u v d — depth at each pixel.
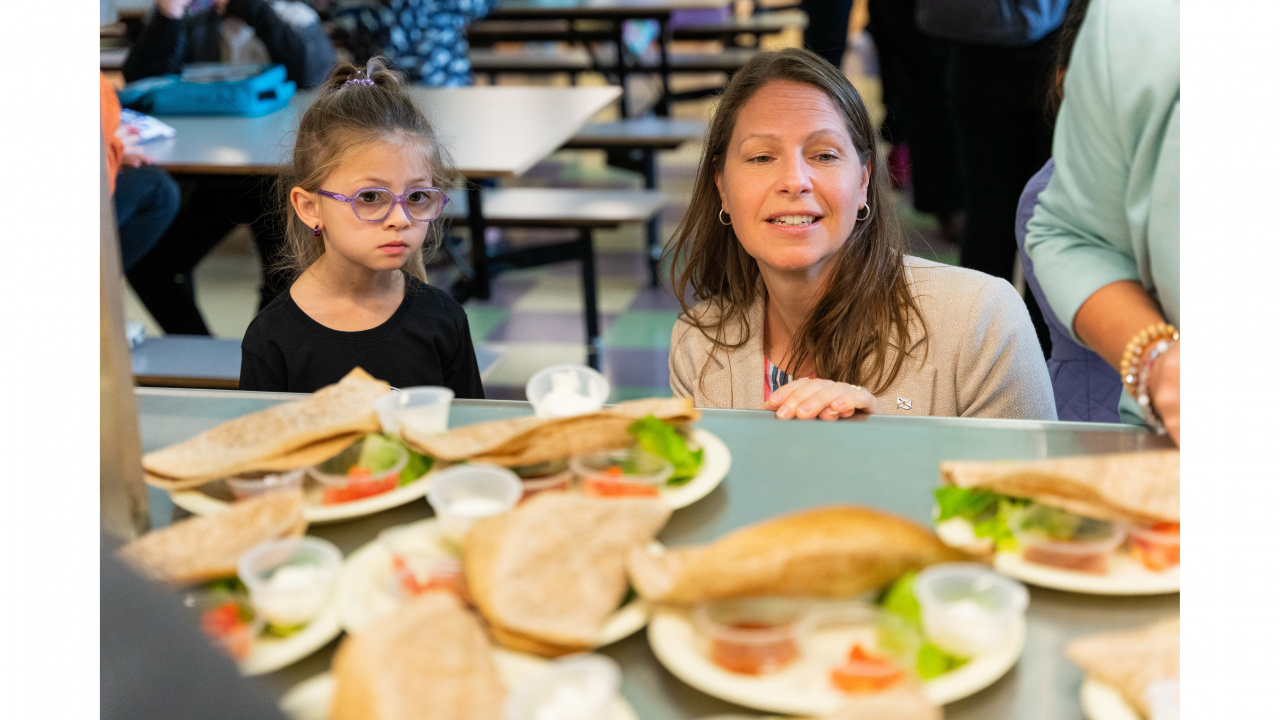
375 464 0.92
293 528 0.81
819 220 1.33
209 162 2.64
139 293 3.28
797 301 1.45
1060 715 0.64
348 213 1.59
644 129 4.23
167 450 0.93
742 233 1.37
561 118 3.06
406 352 1.71
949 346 1.42
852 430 1.00
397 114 1.66
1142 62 1.03
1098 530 0.79
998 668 0.66
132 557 0.54
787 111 1.32
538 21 5.73
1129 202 1.08
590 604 0.70
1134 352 1.03
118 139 2.07
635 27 6.24
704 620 0.68
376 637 0.65
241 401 1.08
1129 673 0.63
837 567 0.71
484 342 3.68
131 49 3.64
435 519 0.87
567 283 4.28
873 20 4.92
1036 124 3.01
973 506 0.82
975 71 2.96
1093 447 0.95
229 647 0.51
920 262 1.50
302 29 3.60
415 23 3.94
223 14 3.58
